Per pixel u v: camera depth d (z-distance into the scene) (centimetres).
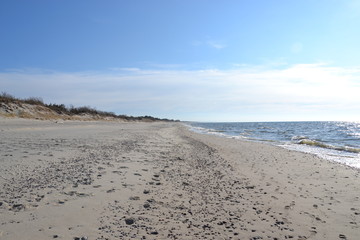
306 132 4769
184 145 1781
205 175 863
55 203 486
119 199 545
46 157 884
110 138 1777
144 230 415
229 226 461
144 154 1173
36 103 3369
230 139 2661
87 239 366
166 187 671
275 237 429
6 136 1407
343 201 647
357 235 452
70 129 2366
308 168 1100
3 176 623
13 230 369
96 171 757
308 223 499
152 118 14188
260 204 596
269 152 1602
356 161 1329
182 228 436
